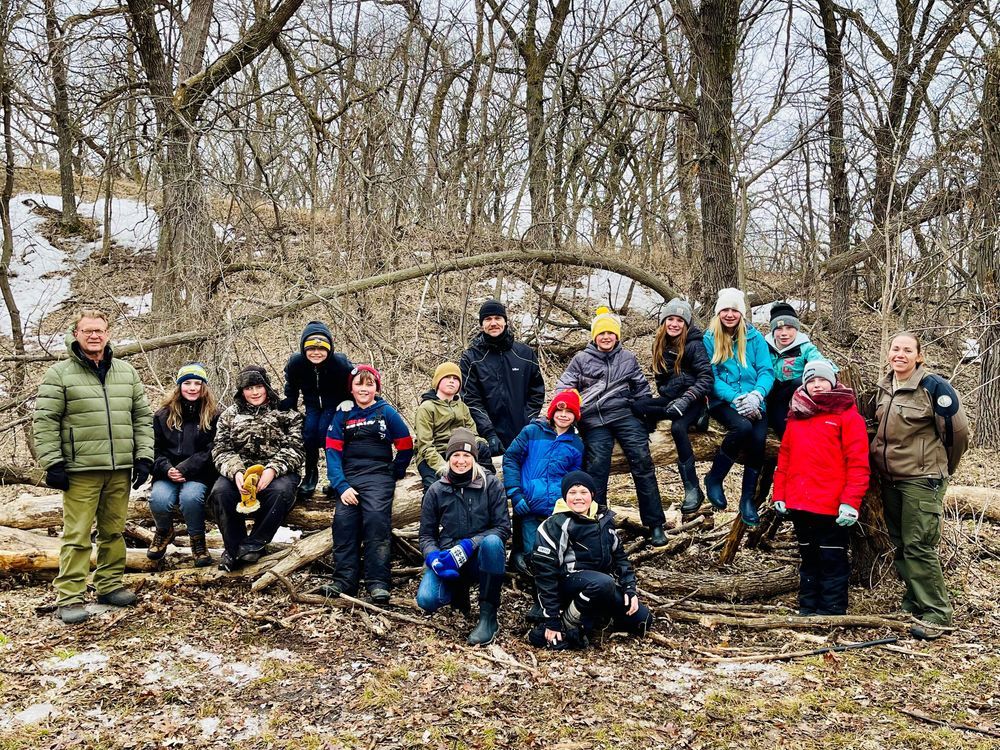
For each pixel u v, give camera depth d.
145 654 4.66
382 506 5.46
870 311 14.76
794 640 5.13
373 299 10.54
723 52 11.68
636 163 16.08
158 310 10.84
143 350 8.86
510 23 15.72
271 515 5.52
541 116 14.26
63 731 3.83
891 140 11.29
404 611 5.41
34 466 8.04
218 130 10.38
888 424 5.30
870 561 5.95
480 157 12.14
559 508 4.96
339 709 4.10
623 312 14.28
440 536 5.19
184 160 10.03
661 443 6.07
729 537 6.25
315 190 12.44
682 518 6.88
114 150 11.77
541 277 13.90
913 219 10.08
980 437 10.38
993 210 9.88
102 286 10.48
